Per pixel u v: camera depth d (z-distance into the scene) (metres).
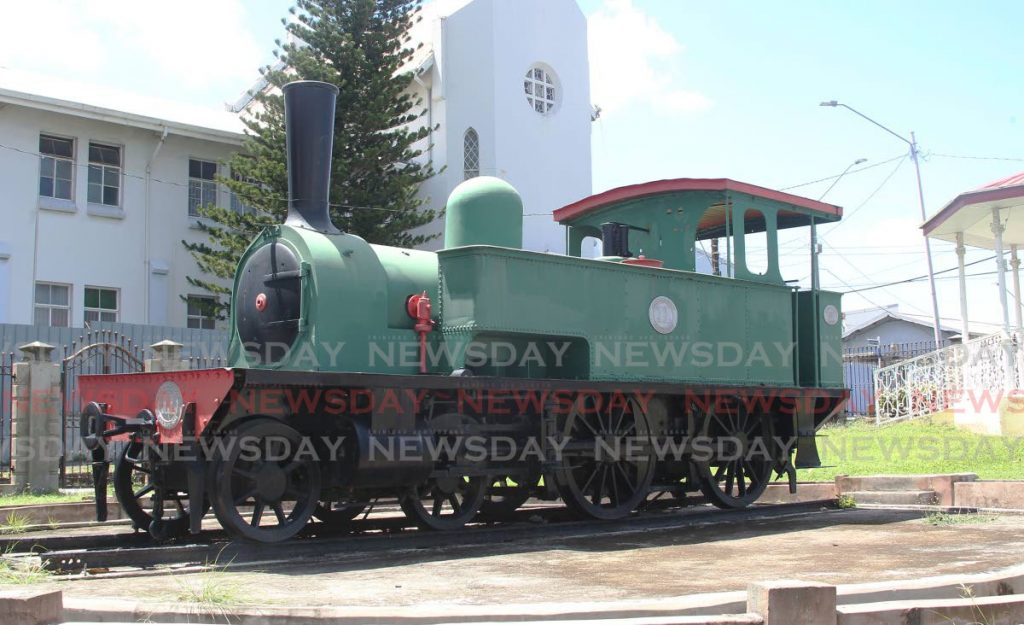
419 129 22.75
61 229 20.09
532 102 24.80
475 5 23.72
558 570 6.88
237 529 7.43
